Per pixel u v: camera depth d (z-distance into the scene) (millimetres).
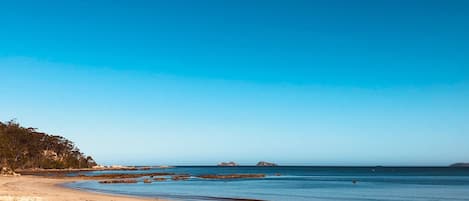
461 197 58469
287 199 52812
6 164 150625
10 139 163250
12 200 35875
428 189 75438
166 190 66250
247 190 69250
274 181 104688
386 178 131000
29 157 175000
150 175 132625
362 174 176000
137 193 58500
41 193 49594
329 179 120750
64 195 47812
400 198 56406
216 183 91062
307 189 73375
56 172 153375
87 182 85750
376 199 54594
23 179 89812
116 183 84812
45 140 187375
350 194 62625
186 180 105062
